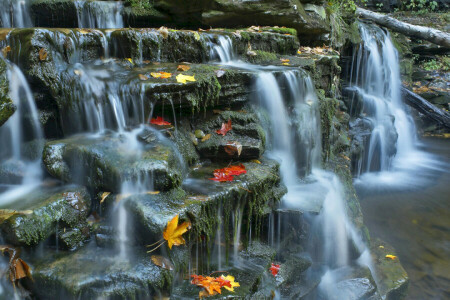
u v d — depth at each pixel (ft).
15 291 7.56
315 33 20.53
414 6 41.19
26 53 9.55
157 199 8.45
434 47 36.73
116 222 8.40
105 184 8.71
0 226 7.68
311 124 14.11
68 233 8.28
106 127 10.27
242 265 9.58
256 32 15.93
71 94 9.93
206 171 10.57
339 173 16.14
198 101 10.84
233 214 9.72
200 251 9.12
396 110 29.71
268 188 10.64
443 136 33.35
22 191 8.93
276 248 10.89
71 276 7.43
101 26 18.70
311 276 11.89
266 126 12.48
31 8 17.85
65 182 9.12
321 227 12.27
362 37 27.30
